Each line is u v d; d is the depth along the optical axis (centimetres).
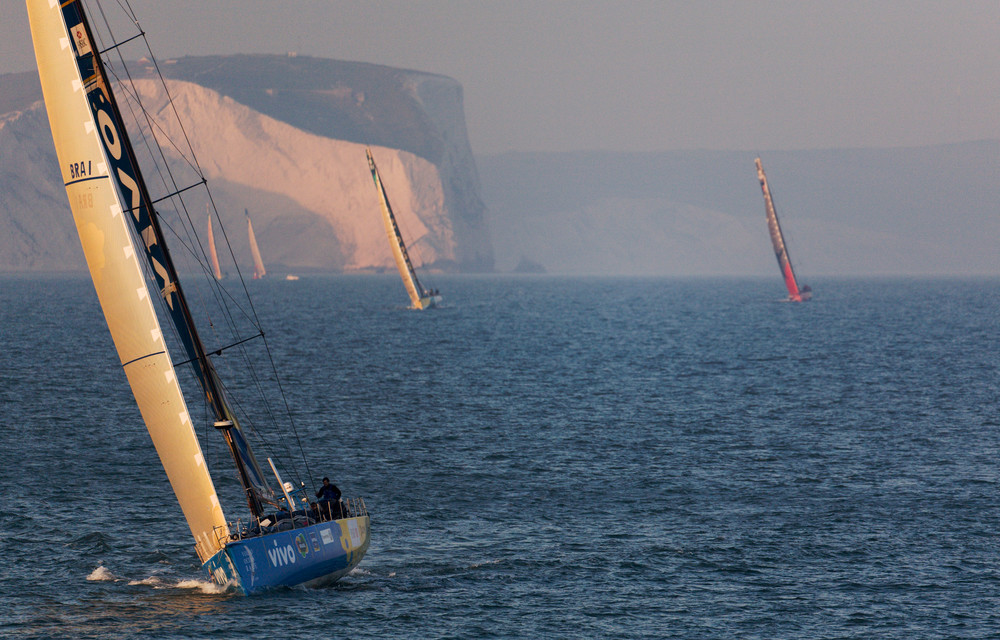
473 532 10919
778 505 12125
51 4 7912
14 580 9012
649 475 13675
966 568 9794
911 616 8581
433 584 9238
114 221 8100
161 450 8438
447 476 13525
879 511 11844
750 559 10031
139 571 9369
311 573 9000
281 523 8919
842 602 8894
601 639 8044
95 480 12738
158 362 8288
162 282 8525
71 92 7969
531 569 9700
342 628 8131
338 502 9512
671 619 8481
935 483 13275
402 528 11050
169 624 8100
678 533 10925
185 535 10519
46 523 10756
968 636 8181
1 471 13000
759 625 8369
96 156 8038
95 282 8150
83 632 7906
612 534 10869
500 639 8006
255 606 8531
